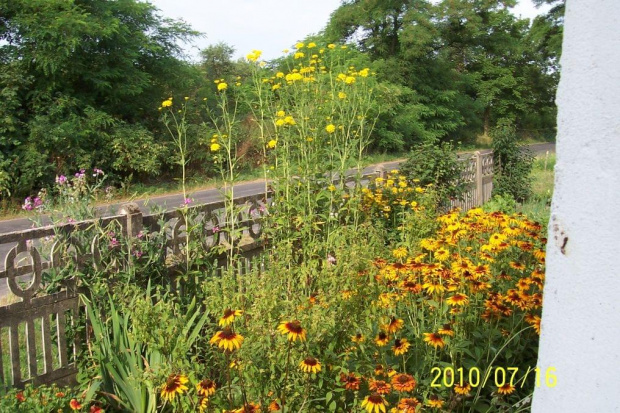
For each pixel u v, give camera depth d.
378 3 34.81
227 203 4.66
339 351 2.68
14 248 3.25
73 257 3.54
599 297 0.94
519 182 11.73
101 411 2.90
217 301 3.09
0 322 3.19
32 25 16.19
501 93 45.88
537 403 1.05
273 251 4.59
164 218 4.11
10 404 2.87
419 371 2.77
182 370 2.51
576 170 0.97
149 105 20.44
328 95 5.75
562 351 0.99
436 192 7.35
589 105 0.95
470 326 3.12
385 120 30.33
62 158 16.42
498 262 3.62
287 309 2.63
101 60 18.14
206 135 19.56
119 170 17.97
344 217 5.68
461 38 41.38
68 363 3.57
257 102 5.47
